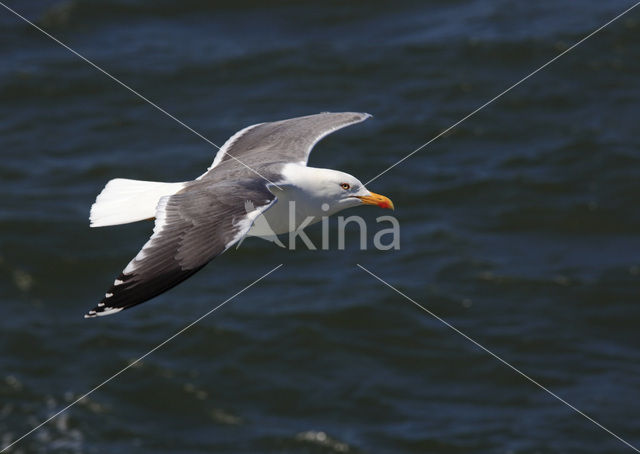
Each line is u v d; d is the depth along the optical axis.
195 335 20.06
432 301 20.84
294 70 28.02
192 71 28.00
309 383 19.05
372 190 23.89
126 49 28.92
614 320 20.45
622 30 29.12
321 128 11.98
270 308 20.69
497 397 18.80
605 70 27.84
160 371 19.27
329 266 21.83
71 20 29.94
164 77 27.80
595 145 25.14
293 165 11.02
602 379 19.09
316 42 29.19
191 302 20.92
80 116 26.58
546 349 19.80
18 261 21.78
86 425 18.09
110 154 25.17
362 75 27.86
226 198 8.75
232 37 29.45
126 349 19.75
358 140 25.48
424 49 28.70
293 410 18.52
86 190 23.95
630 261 21.88
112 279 21.59
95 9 30.30
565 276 21.48
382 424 18.16
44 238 22.39
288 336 20.02
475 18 30.02
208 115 26.53
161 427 18.19
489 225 22.97
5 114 26.67
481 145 25.44
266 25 29.94
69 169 24.66
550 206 23.45
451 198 23.72
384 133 25.73
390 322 20.36
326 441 17.77
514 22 29.75
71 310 20.75
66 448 17.61
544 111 26.53
